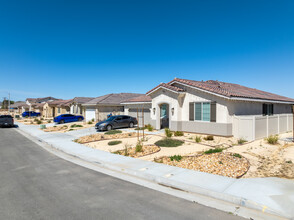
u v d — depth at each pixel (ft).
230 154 28.68
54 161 29.94
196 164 25.50
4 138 55.26
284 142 37.96
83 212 14.52
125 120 69.56
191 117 52.16
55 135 58.90
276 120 49.06
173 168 24.26
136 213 14.37
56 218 13.71
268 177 20.83
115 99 102.99
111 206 15.47
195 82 58.29
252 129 41.09
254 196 16.21
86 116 105.60
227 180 19.95
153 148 36.14
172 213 14.38
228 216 13.97
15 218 13.71
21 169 25.66
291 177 20.68
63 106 134.10
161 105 61.05
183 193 18.08
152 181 21.22
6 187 19.47
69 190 18.69
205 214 14.24
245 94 51.08
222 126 45.57
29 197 17.15
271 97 65.00
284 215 13.58
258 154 29.78
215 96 46.75
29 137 57.88
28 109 211.20
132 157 30.73
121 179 21.85
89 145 42.11
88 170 25.23
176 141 40.09
